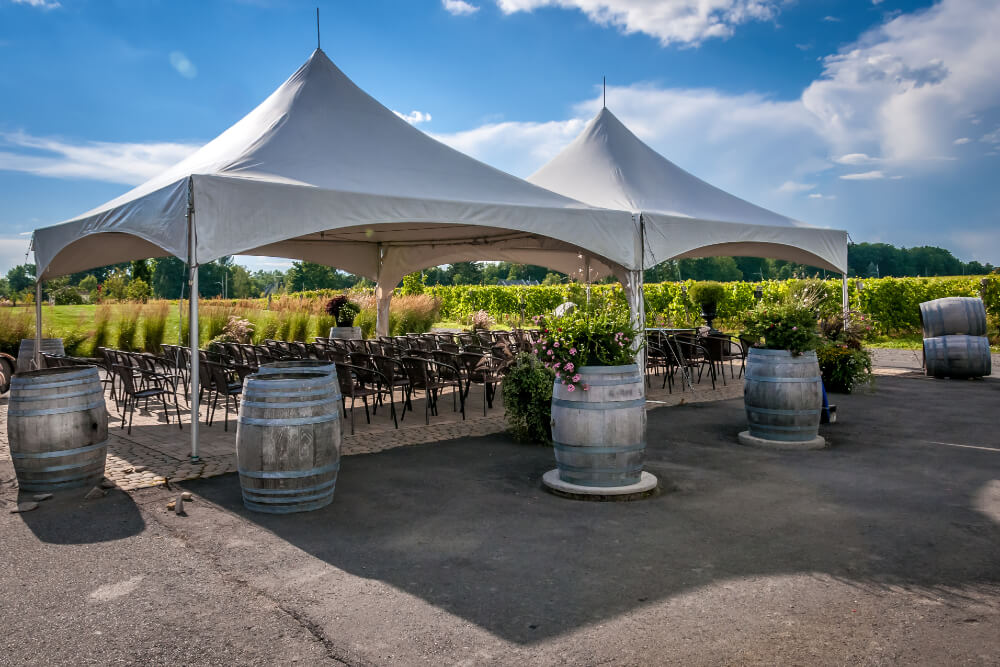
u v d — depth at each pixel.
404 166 7.64
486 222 7.20
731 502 4.66
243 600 3.21
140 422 7.82
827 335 9.52
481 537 4.03
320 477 4.51
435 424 7.55
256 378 4.61
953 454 5.98
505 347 10.59
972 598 3.16
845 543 3.87
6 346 13.04
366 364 7.88
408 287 24.91
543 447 6.42
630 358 4.93
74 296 31.72
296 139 7.40
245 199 5.89
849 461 5.76
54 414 4.86
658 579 3.41
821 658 2.64
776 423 6.27
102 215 7.12
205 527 4.21
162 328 15.16
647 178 10.09
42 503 4.70
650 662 2.64
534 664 2.64
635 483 4.91
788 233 9.89
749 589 3.28
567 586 3.34
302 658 2.69
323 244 13.31
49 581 3.43
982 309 10.73
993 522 4.20
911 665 2.58
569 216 7.73
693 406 8.53
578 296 13.82
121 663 2.67
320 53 8.64
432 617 3.03
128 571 3.55
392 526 4.23
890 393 9.36
